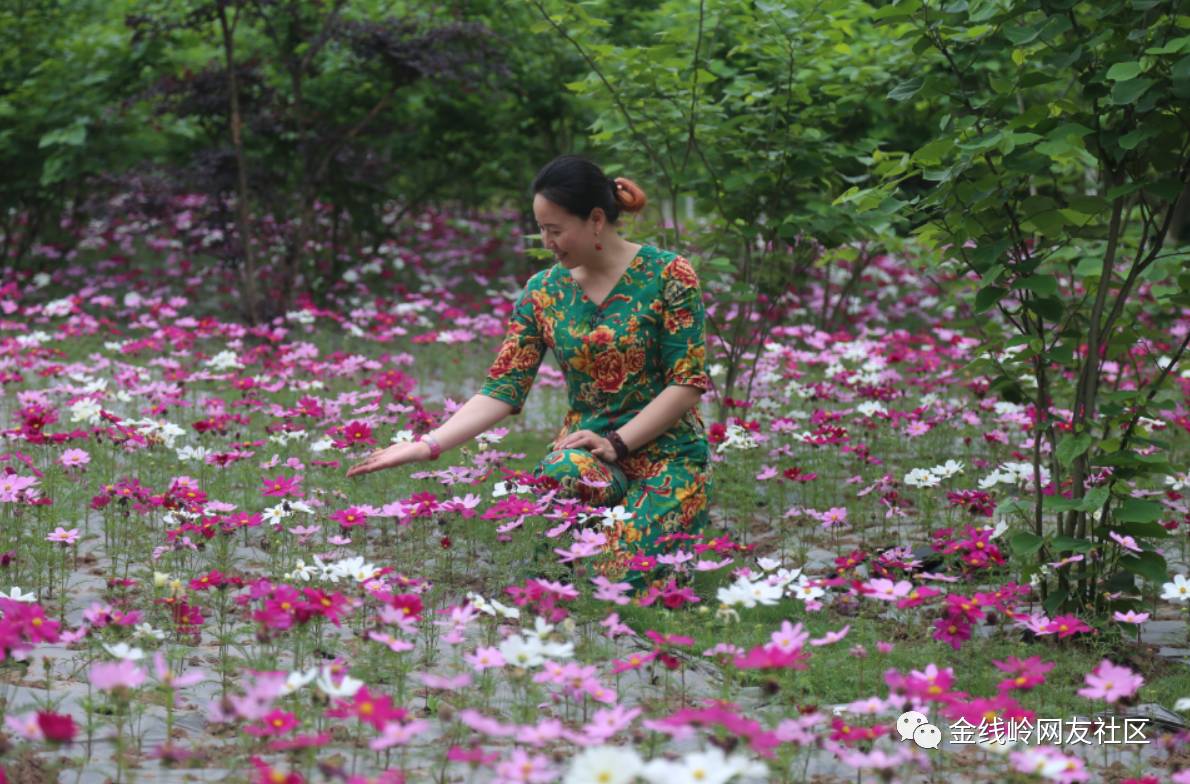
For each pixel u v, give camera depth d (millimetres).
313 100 10188
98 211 9766
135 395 5902
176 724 2494
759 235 5641
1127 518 3152
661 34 5332
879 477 4715
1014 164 3248
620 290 3635
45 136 9508
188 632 2879
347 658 2908
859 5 5445
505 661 2354
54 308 7684
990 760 2494
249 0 9188
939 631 2709
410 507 3295
